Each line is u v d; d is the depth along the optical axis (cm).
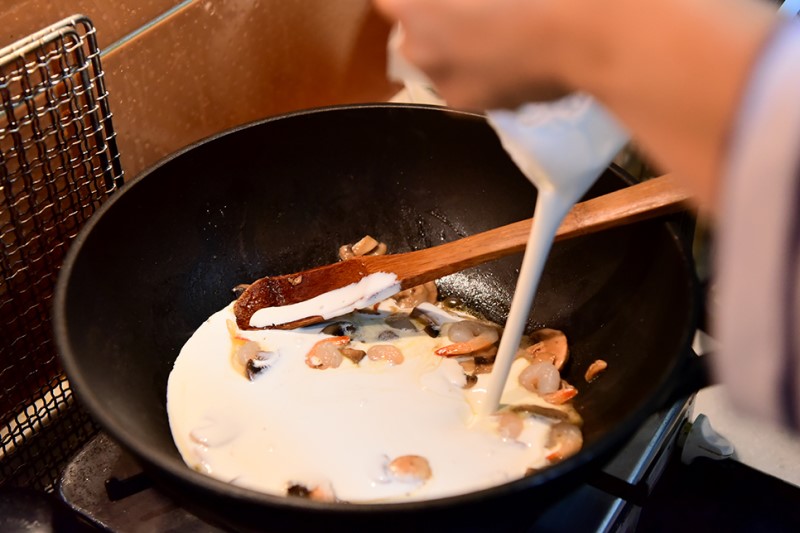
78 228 57
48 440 58
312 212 60
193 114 62
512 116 41
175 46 59
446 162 59
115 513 51
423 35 34
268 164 58
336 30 70
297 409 52
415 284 55
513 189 58
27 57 52
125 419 48
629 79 28
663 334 50
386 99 78
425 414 52
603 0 28
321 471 50
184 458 51
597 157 43
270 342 56
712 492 66
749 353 27
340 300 56
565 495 45
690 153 28
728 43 26
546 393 53
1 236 52
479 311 60
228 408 53
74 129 55
